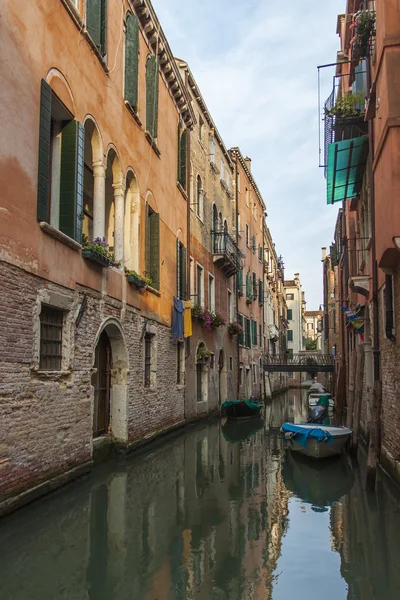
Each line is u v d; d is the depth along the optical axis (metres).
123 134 12.67
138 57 13.57
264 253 42.12
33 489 7.91
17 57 7.63
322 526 7.93
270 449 15.69
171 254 17.09
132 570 6.02
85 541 6.87
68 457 9.20
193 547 6.85
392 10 9.19
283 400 41.88
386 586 5.83
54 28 8.98
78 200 9.73
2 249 7.14
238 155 30.72
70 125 9.71
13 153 7.47
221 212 26.38
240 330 27.69
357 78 13.38
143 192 14.25
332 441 13.52
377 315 12.12
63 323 9.34
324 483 11.03
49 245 8.62
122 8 12.70
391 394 10.69
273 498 9.65
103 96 11.37
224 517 8.27
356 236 17.28
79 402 9.71
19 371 7.57
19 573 5.85
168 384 16.36
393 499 9.46
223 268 25.80
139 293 13.60
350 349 19.78
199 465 12.52
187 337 19.08
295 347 74.62
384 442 11.66
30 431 7.86
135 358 13.19
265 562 6.44
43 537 6.94
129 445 12.52
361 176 14.88
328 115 12.62
